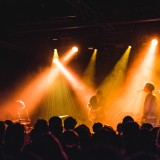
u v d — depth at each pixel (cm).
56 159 283
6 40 1070
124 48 1187
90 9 893
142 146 310
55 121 398
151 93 788
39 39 1164
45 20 984
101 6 912
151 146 325
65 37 1130
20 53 1228
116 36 1120
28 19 994
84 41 1169
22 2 875
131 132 317
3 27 1016
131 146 311
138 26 1064
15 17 983
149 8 903
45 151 284
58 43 1191
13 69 1234
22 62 1262
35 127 386
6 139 337
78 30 1114
